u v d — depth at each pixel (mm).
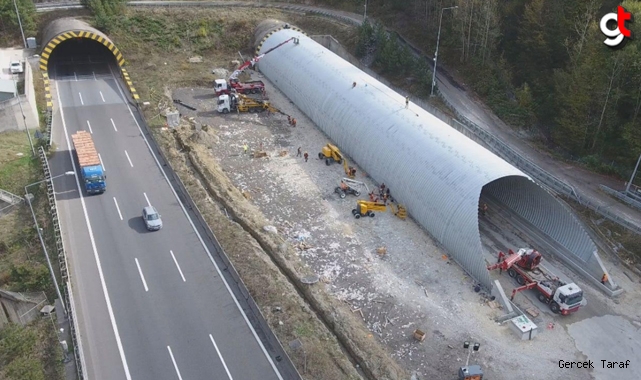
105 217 42188
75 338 30031
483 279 37312
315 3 95250
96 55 76062
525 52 65812
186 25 81938
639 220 43344
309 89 62562
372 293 36656
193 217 42750
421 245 41844
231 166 52188
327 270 38719
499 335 33469
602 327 34562
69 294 33062
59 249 37344
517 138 56844
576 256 40406
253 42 81438
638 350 32812
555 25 61438
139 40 77875
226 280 35875
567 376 30672
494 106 62094
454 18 70438
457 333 33469
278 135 58906
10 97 55406
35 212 42625
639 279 39188
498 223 45219
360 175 51594
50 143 51719
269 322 32406
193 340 30875
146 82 68250
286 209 45812
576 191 47375
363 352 31219
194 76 72625
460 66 70438
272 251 39500
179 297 34156
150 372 28656
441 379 30078
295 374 28188
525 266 37875
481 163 40438
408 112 49938
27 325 32438
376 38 76062
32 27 75500
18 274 35562
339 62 64000
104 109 60781
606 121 51375
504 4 70062
